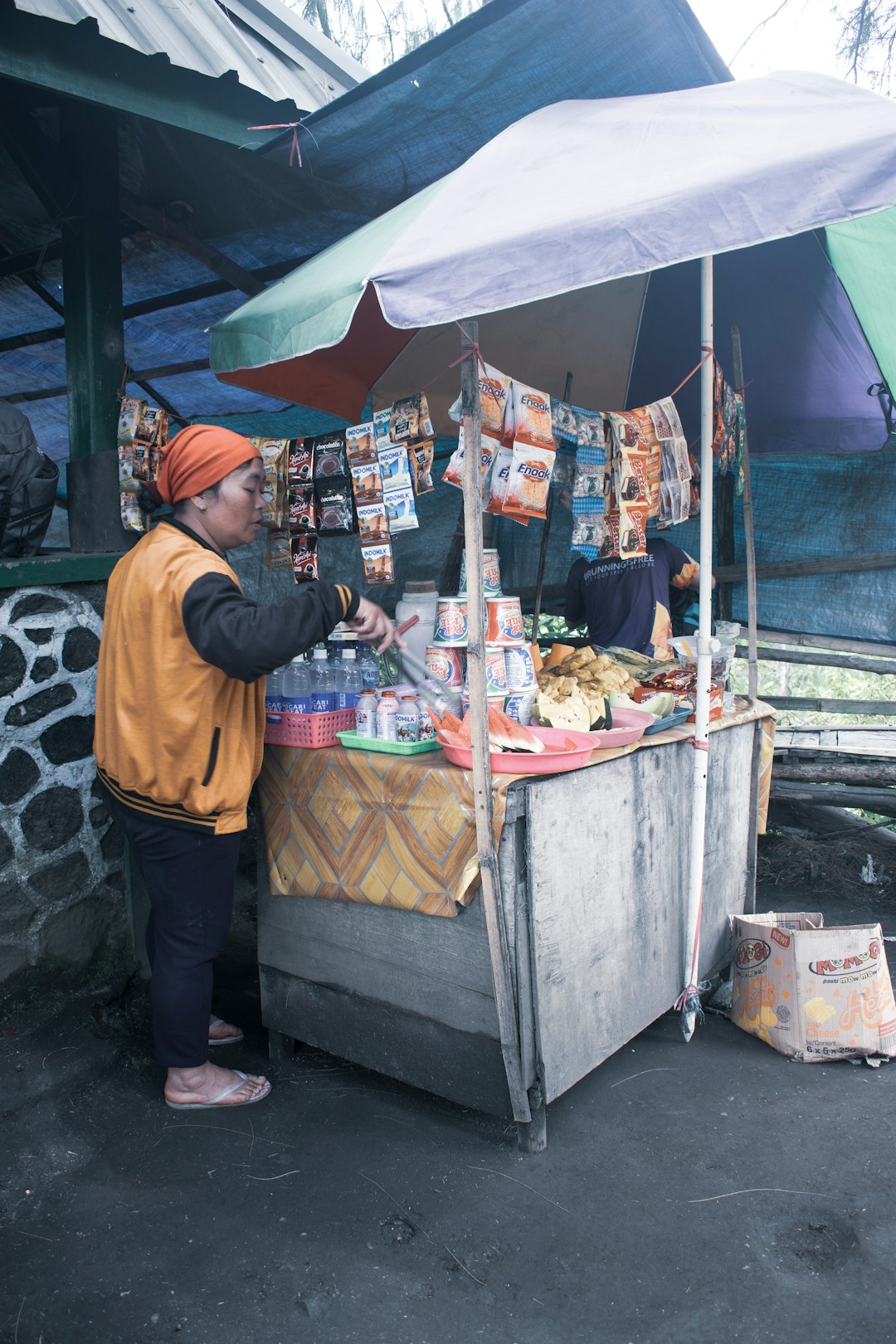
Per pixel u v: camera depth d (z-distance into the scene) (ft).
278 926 9.15
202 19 11.48
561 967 7.85
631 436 8.72
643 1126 8.25
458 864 7.58
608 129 7.83
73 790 9.91
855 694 22.81
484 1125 8.30
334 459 8.53
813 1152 7.82
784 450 15.25
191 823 7.94
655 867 9.06
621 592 13.16
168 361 17.15
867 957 9.12
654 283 13.55
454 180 7.89
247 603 7.45
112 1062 9.07
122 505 10.21
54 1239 6.95
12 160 11.12
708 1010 10.37
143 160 11.75
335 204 12.13
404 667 8.18
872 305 11.26
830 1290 6.35
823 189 5.83
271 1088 9.00
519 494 7.59
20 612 9.36
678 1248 6.77
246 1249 6.84
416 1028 8.23
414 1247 6.83
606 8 8.55
